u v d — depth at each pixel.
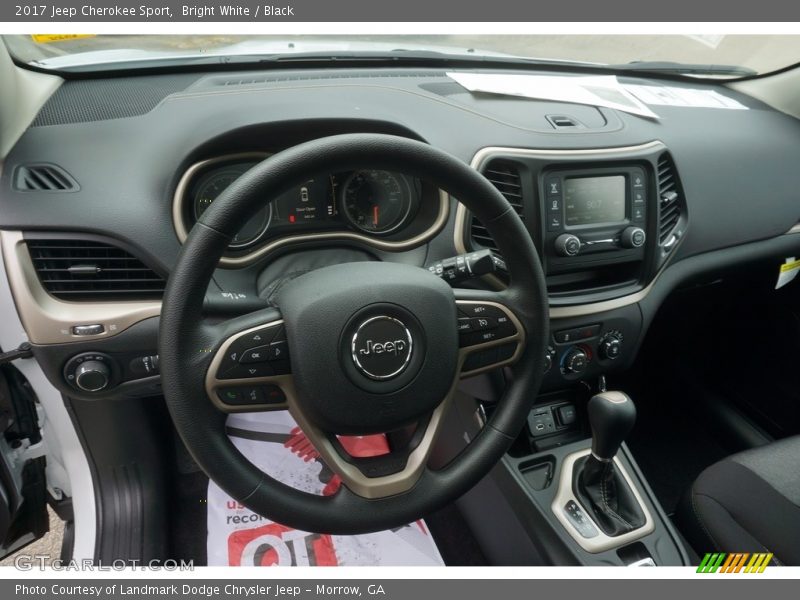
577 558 0.97
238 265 0.91
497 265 0.98
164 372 0.60
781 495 0.86
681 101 1.31
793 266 1.37
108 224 0.81
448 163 0.65
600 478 1.02
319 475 1.28
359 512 0.68
